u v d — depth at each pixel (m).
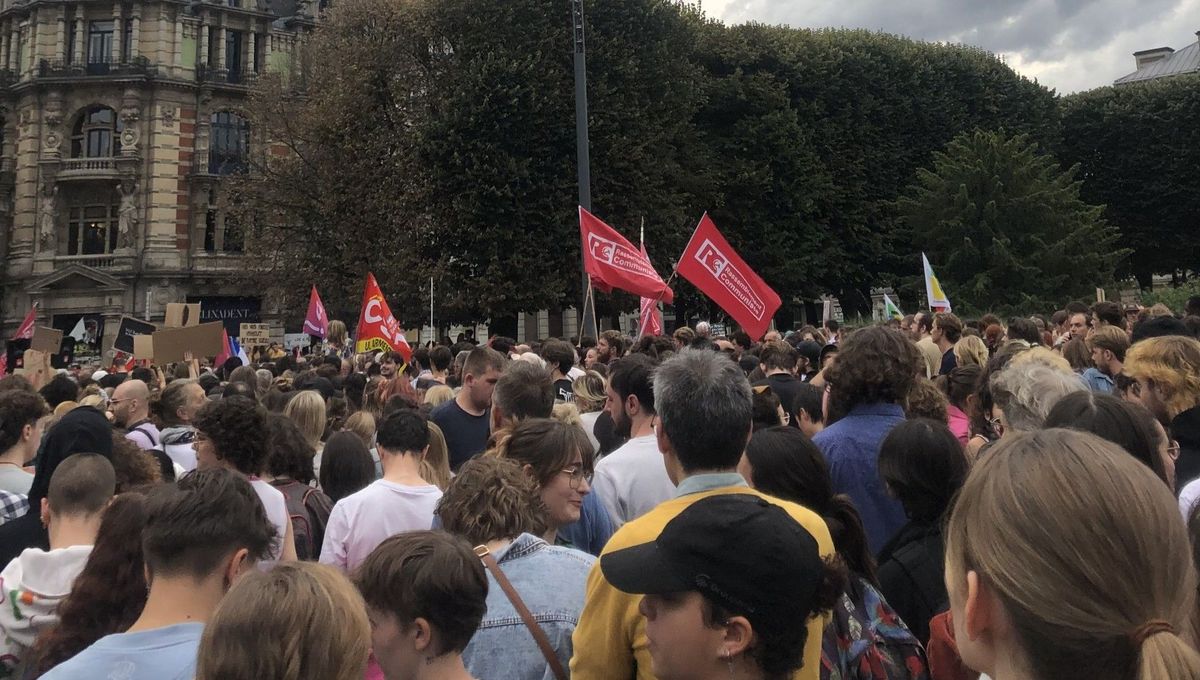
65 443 4.27
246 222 32.84
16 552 4.11
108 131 41.72
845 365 4.06
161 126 41.16
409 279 23.72
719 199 30.34
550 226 23.77
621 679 2.51
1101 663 1.24
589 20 24.92
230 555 2.49
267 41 43.66
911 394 4.37
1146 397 3.90
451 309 23.92
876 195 35.28
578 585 3.01
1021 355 3.98
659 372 2.79
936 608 2.92
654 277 12.55
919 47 37.06
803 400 5.19
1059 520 1.26
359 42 25.89
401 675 2.36
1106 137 41.19
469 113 23.28
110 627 2.83
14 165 42.16
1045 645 1.27
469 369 6.12
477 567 2.45
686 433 2.65
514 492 3.15
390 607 2.34
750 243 31.95
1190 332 6.11
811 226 32.41
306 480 4.99
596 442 6.28
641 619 2.46
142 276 40.56
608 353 10.34
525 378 4.95
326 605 1.95
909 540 3.15
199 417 4.20
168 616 2.41
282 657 1.84
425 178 23.56
